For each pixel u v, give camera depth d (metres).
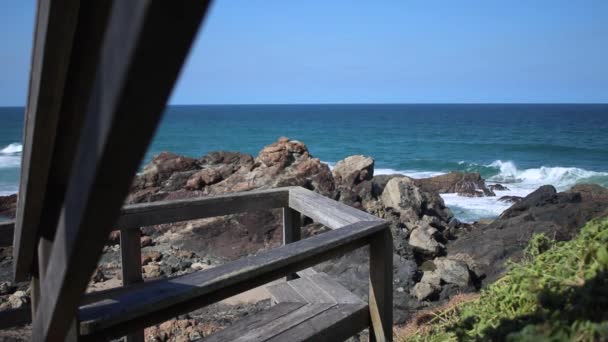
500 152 50.28
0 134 72.38
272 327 2.77
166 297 1.88
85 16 0.95
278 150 17.28
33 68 1.05
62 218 1.02
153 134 0.75
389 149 56.09
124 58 0.66
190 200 3.23
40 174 1.21
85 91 1.06
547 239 3.24
